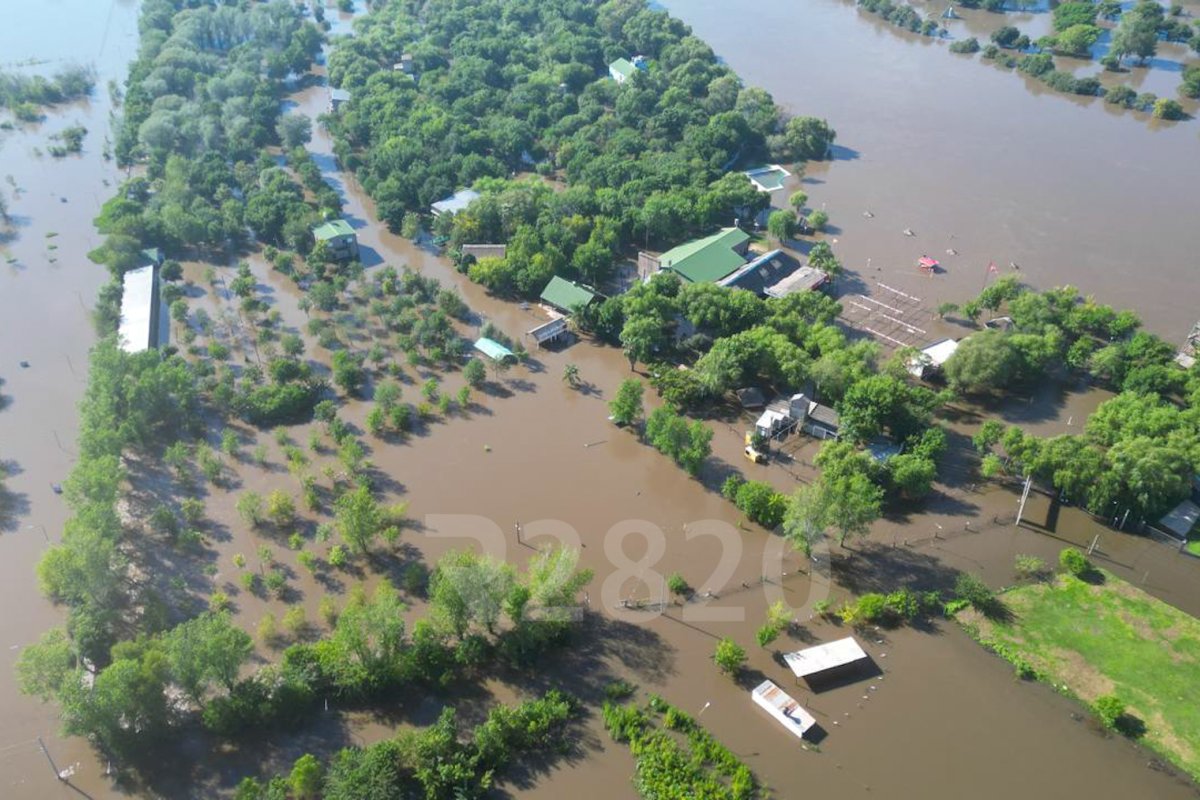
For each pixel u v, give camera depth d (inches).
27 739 4753.9
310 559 5674.2
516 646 5093.5
